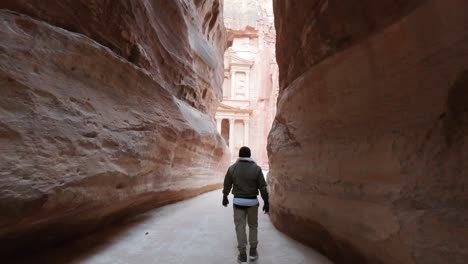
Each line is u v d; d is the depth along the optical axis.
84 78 4.71
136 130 6.07
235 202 4.51
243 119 57.84
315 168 4.60
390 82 3.00
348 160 3.65
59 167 3.73
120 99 5.76
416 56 2.66
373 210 3.07
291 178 5.71
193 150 11.12
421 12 2.59
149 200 7.82
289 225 5.79
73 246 4.65
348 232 3.59
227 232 6.25
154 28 8.23
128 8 6.52
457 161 2.23
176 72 10.43
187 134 9.63
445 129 2.36
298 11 5.65
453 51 2.29
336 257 4.10
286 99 6.32
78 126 4.26
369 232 3.13
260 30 64.62
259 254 4.59
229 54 64.31
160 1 8.98
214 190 16.38
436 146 2.42
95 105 4.82
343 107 3.88
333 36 4.16
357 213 3.38
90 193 4.38
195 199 11.66
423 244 2.35
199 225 6.89
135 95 6.42
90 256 4.31
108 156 4.91
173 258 4.45
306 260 4.26
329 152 4.16
